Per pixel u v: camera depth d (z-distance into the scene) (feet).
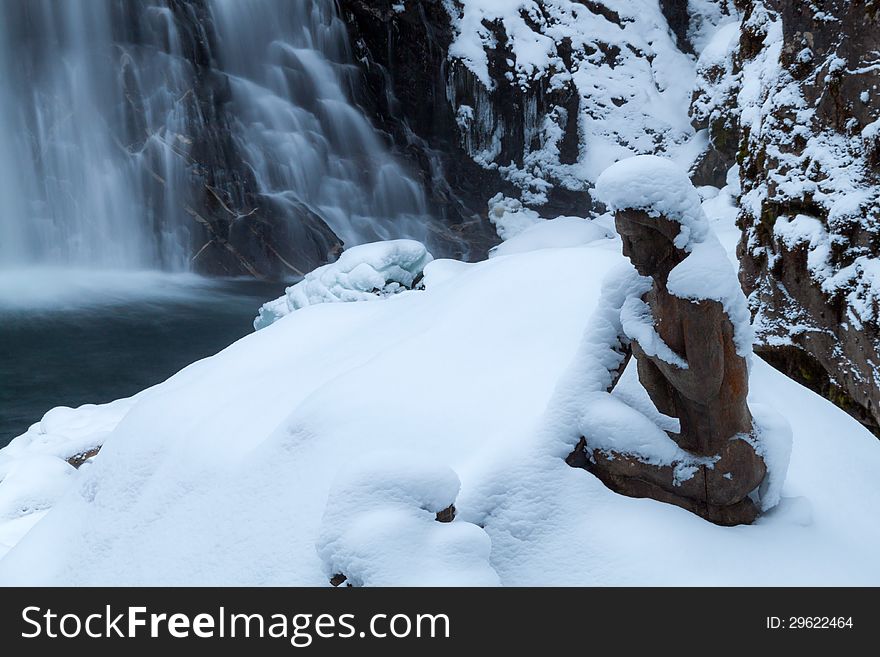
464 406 18.17
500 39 100.99
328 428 18.08
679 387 14.84
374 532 13.58
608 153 98.07
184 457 20.34
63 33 84.64
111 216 84.33
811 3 26.68
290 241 87.51
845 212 25.08
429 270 38.88
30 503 28.84
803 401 20.58
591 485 16.12
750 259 29.84
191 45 90.94
